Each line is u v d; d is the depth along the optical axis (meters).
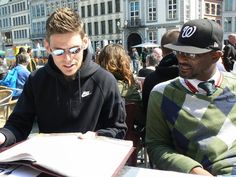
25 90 2.22
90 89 2.15
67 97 2.13
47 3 61.81
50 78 2.14
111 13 50.97
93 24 54.16
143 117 3.51
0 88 6.19
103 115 2.21
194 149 2.00
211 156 1.95
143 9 47.22
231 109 2.03
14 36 73.94
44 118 2.20
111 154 1.50
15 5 71.62
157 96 2.16
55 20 1.87
